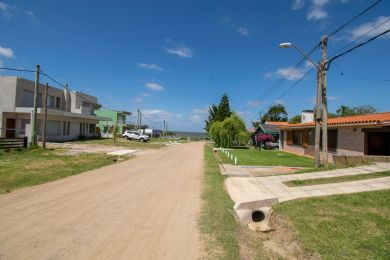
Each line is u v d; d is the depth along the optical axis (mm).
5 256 4629
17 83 30016
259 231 6520
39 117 30359
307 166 17844
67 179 11508
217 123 43219
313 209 7750
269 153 30328
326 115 15820
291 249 5469
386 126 17188
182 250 5125
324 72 15703
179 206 7992
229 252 5102
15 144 21047
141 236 5699
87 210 7293
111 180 11664
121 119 63375
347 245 5438
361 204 8148
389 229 6203
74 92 38844
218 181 12094
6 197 8336
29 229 5844
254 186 11078
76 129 38281
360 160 15156
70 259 4605
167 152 29219
